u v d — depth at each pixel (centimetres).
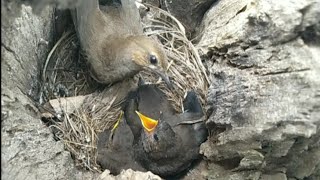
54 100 13
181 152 12
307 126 10
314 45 10
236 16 13
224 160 12
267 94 10
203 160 12
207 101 12
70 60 15
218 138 11
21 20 12
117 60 14
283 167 12
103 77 14
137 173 11
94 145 13
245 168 11
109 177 11
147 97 14
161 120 13
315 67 10
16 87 11
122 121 13
